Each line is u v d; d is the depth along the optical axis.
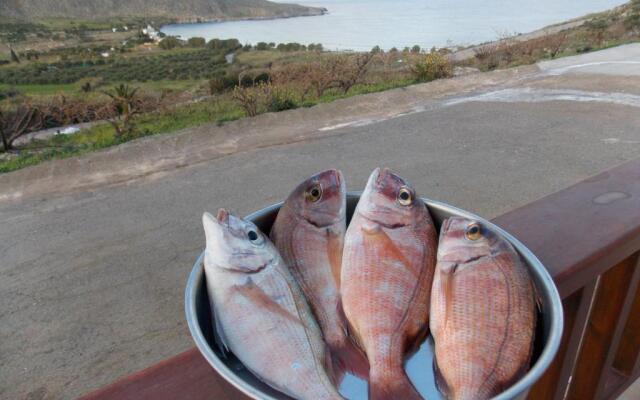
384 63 21.94
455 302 0.81
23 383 3.87
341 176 1.04
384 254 0.90
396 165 7.84
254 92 13.26
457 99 11.77
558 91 11.50
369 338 0.82
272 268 0.85
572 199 1.44
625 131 8.48
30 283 5.35
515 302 0.80
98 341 4.29
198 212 6.87
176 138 10.08
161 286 5.08
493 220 1.34
